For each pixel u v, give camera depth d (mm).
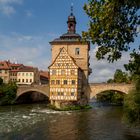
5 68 131875
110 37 13398
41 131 37188
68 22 92062
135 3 11844
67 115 59438
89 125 43719
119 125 43375
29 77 136250
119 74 111750
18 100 98688
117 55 13922
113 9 12539
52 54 90375
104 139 32281
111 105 99250
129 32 13281
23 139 31562
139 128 39500
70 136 34031
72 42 89438
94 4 13117
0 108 76375
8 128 38500
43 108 78812
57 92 82250
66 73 81812
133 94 33469
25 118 51625
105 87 85000
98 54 14188
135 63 14875
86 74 88938
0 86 94250
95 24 13383
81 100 86250
